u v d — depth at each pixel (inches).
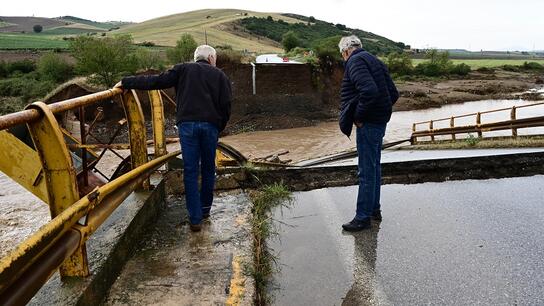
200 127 140.8
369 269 132.3
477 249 143.3
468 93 2191.2
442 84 2568.9
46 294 90.5
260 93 1268.5
